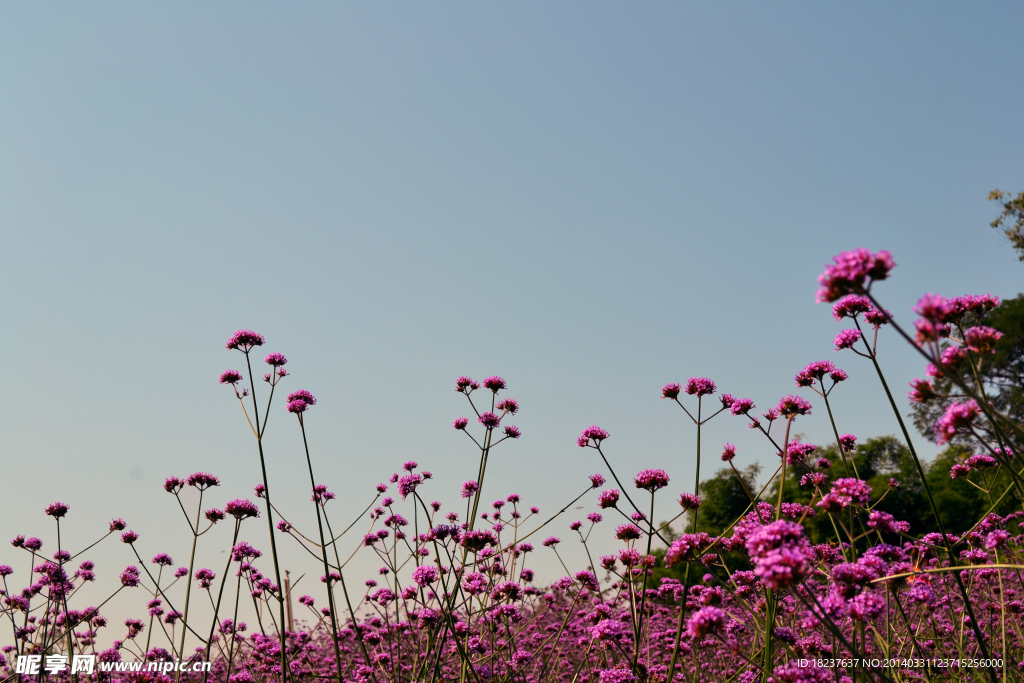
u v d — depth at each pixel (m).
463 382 6.25
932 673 5.00
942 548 3.71
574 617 8.73
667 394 5.17
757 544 2.98
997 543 4.86
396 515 7.93
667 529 4.90
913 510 22.69
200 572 7.31
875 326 4.14
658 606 8.80
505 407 6.18
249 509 5.64
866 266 2.48
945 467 21.36
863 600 3.25
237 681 6.53
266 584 5.11
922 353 2.53
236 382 5.72
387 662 6.60
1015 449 3.32
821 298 2.60
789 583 2.82
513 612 5.96
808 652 4.07
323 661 8.45
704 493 35.22
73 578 7.20
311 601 7.47
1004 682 4.66
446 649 6.66
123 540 7.20
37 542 6.58
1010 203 28.55
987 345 3.42
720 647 7.41
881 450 26.62
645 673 5.34
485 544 5.15
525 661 6.00
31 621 7.30
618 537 4.86
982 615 6.56
